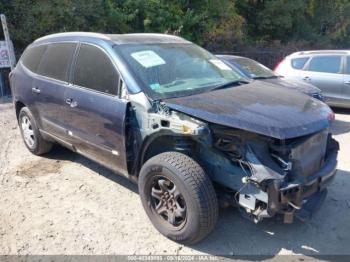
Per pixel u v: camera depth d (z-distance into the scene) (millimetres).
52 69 4777
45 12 12469
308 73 9086
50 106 4719
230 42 17188
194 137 3250
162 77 3834
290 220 3156
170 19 16156
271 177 2957
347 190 4445
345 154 5797
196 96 3600
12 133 6887
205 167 3406
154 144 3615
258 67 8062
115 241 3508
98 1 13688
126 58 3854
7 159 5527
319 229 3666
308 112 3359
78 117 4246
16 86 5504
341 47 24234
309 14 22703
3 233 3652
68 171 5039
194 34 16953
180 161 3254
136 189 4492
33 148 5535
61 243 3490
